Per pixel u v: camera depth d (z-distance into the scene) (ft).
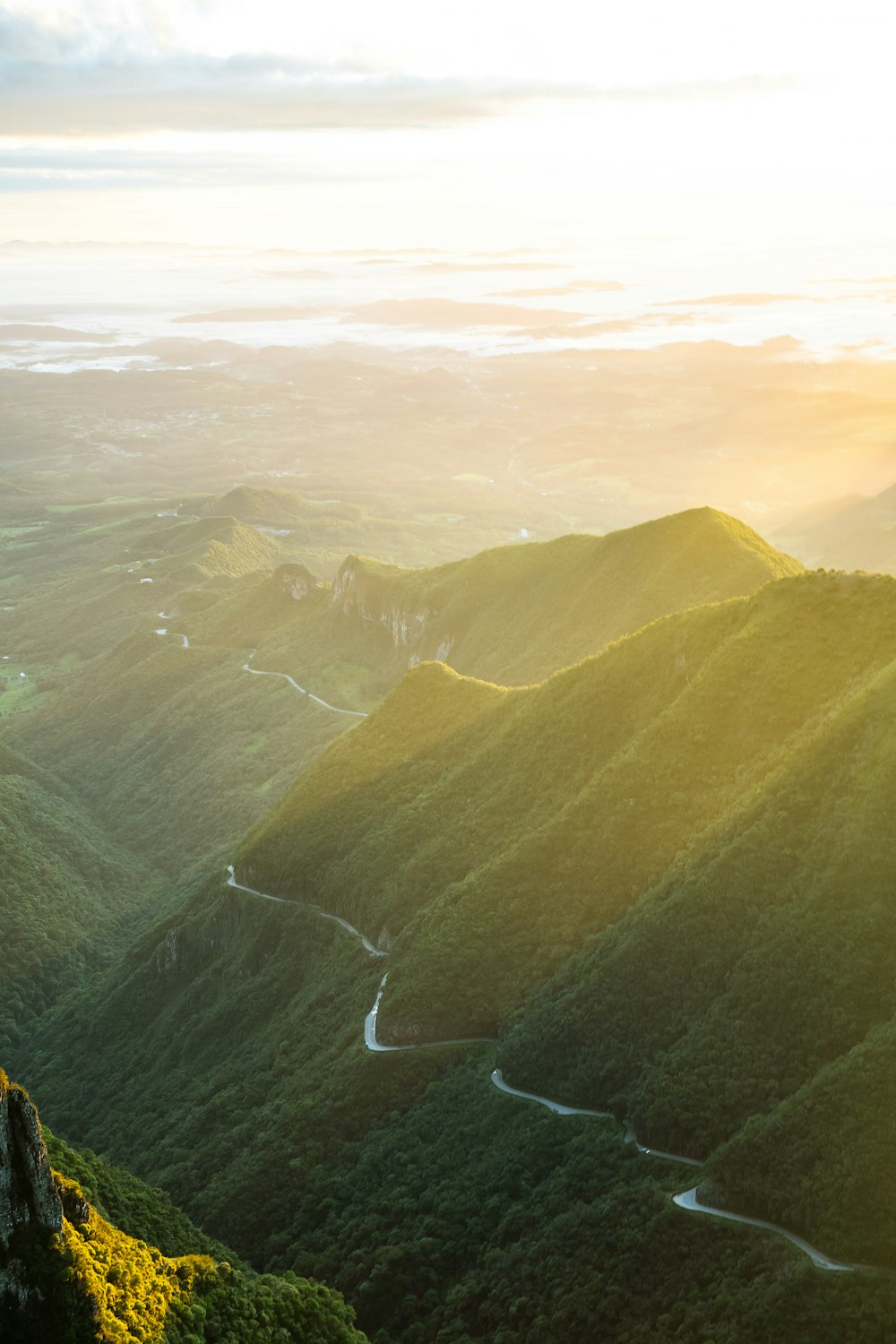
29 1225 208.03
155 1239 276.00
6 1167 205.05
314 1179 332.80
